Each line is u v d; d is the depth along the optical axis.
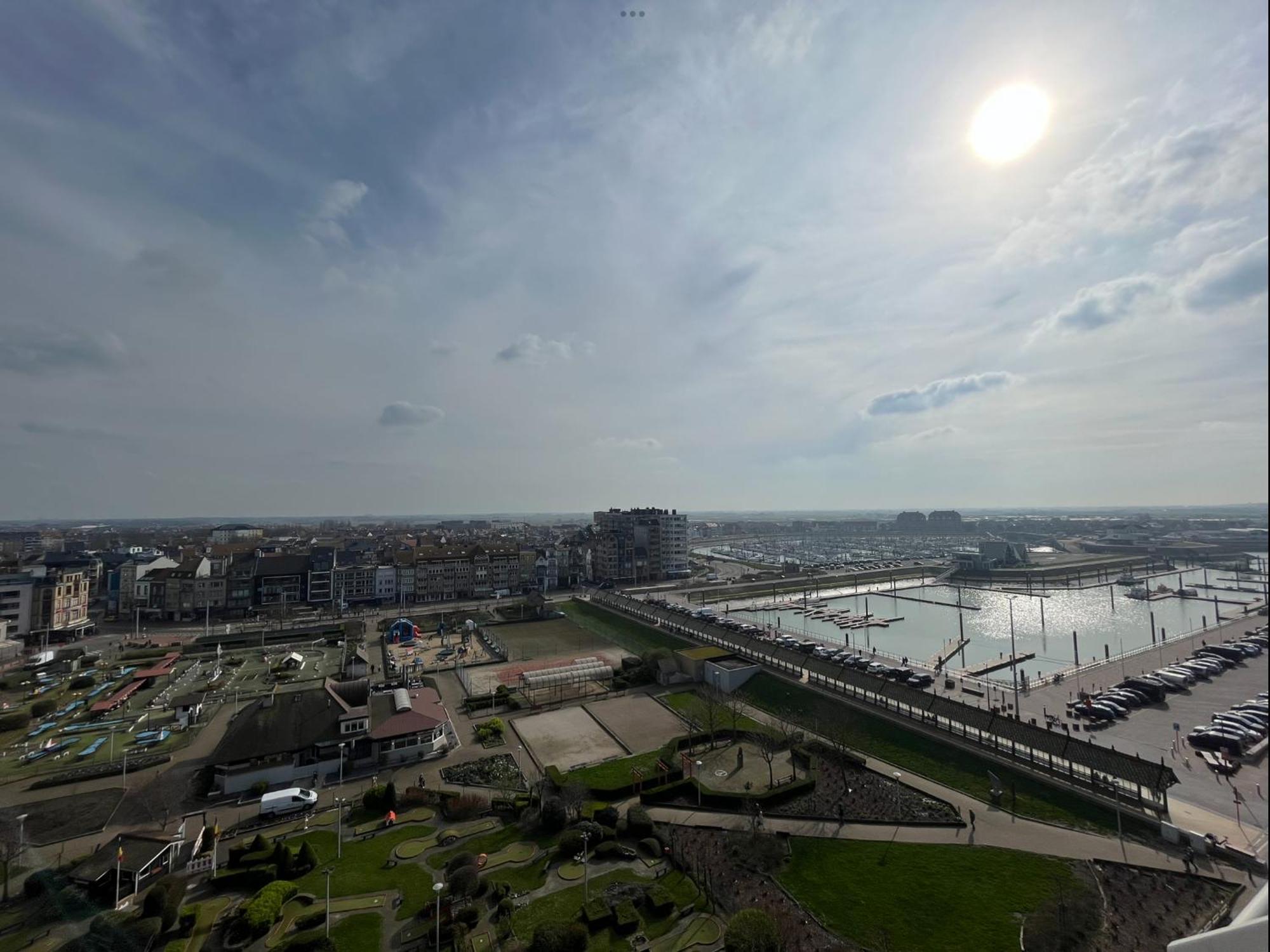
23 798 72.69
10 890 54.81
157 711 103.56
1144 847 58.69
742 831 63.53
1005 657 144.12
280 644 154.25
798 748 82.94
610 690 113.38
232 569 199.00
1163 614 193.75
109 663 134.12
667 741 89.38
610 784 74.06
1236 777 73.06
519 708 104.12
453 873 54.62
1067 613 199.50
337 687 90.69
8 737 92.06
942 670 130.88
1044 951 45.62
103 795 73.69
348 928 49.50
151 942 47.66
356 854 60.22
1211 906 50.22
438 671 127.81
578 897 53.25
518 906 52.06
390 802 68.94
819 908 51.56
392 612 194.75
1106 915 49.47
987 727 79.50
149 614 184.38
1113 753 68.31
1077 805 65.88
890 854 59.12
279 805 68.19
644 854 60.00
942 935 48.19
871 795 71.00
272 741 78.25
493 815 67.69
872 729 87.94
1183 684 108.31
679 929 49.34
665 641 149.88
